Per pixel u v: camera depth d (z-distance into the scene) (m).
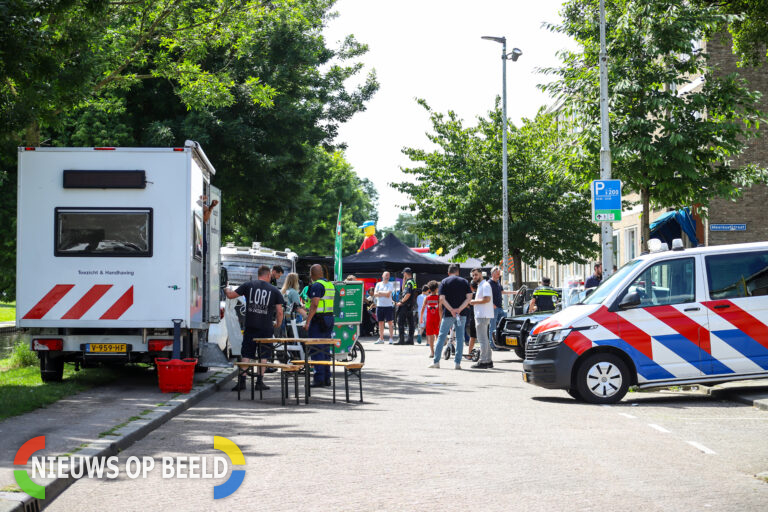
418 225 39.22
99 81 19.11
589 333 13.05
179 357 13.91
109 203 13.98
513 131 38.53
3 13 11.81
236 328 19.94
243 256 24.88
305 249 61.47
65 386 13.61
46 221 13.97
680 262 13.34
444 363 21.02
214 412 12.05
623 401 13.39
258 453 8.70
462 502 6.57
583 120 20.95
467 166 38.31
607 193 17.86
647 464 8.14
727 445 9.25
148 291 13.97
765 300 13.25
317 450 8.89
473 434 10.01
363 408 12.51
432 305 22.02
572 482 7.32
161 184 13.98
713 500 6.66
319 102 32.94
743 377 13.12
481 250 37.66
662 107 20.58
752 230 27.05
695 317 13.14
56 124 15.62
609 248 18.06
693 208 22.42
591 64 21.05
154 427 10.28
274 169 31.52
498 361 21.78
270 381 17.14
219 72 21.03
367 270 33.72
